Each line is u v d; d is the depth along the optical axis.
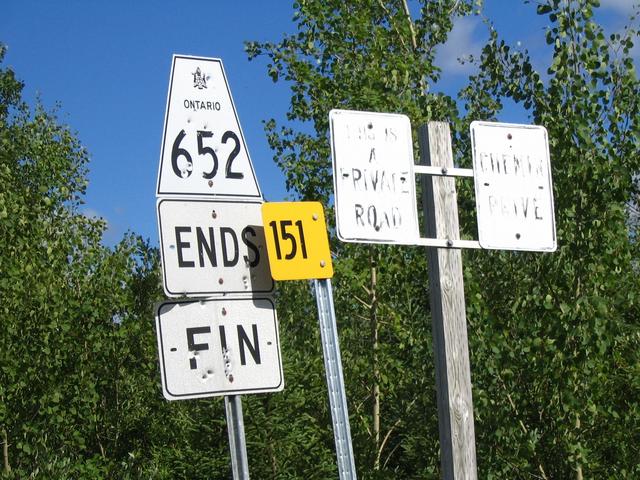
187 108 5.62
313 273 5.32
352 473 4.99
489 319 9.41
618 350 9.68
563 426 9.34
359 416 14.21
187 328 5.39
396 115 5.63
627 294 9.37
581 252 9.27
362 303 14.21
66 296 15.54
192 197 5.54
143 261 20.95
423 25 14.70
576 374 9.26
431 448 12.84
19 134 26.70
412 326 13.28
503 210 5.87
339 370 5.16
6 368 13.86
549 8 9.33
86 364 16.03
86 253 17.02
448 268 5.74
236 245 5.58
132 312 18.69
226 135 5.69
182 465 15.22
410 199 5.60
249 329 5.52
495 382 9.65
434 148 5.80
